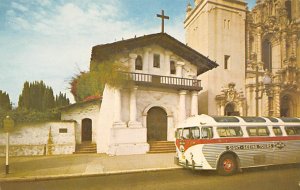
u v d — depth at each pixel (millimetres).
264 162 11969
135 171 12125
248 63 32031
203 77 30188
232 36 31094
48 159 15805
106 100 19531
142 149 18281
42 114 19859
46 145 18219
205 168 10945
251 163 11688
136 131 18438
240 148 11586
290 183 9484
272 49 35344
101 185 9742
